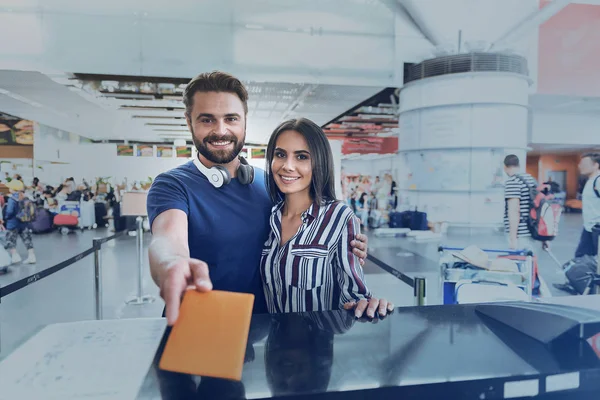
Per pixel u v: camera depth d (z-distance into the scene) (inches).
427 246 210.2
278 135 42.3
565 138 197.3
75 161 316.5
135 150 320.8
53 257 227.0
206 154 47.4
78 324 27.4
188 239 47.3
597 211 159.2
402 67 201.6
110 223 317.4
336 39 197.0
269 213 49.8
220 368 16.9
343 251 41.8
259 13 192.2
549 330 25.0
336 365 21.8
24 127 311.6
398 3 194.2
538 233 175.9
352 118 249.6
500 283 90.0
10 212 205.8
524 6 186.2
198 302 18.6
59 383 19.3
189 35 190.4
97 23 184.9
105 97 244.2
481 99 194.9
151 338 25.0
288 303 42.5
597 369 21.5
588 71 190.1
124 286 164.1
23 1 178.7
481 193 201.0
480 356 22.8
